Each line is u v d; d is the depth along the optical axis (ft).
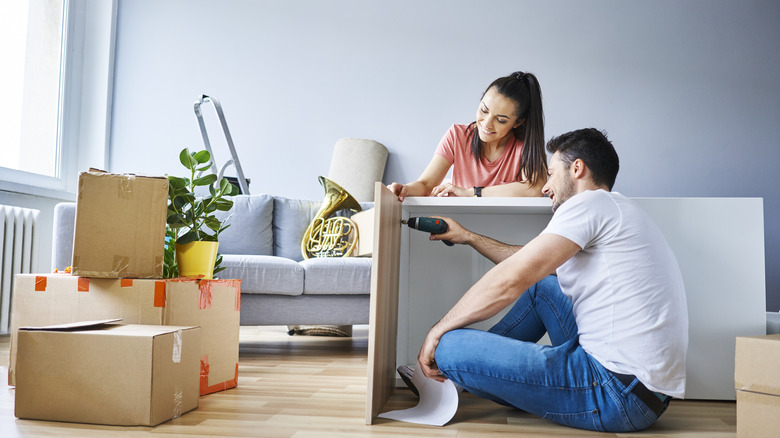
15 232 11.80
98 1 16.42
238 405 5.49
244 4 16.90
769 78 16.42
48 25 14.69
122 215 5.64
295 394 6.03
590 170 5.09
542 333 5.76
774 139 16.37
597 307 4.65
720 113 16.42
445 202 6.13
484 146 7.49
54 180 14.66
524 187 6.80
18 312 5.94
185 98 16.75
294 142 16.66
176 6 16.90
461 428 4.80
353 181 15.81
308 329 12.19
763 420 4.14
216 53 16.84
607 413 4.55
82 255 5.54
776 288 16.11
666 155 16.39
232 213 11.79
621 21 16.57
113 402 4.68
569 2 16.62
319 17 16.84
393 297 5.89
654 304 4.53
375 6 16.79
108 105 16.44
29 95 14.01
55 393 4.75
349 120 16.66
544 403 4.70
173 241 6.49
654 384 4.45
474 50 16.62
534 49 16.58
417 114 16.60
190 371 5.24
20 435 4.33
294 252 12.13
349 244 11.10
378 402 5.17
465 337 4.83
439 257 6.93
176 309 5.67
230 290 6.37
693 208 6.31
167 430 4.56
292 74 16.79
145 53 16.84
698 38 16.51
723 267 6.26
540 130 7.05
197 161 6.43
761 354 4.17
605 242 4.62
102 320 5.57
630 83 16.48
